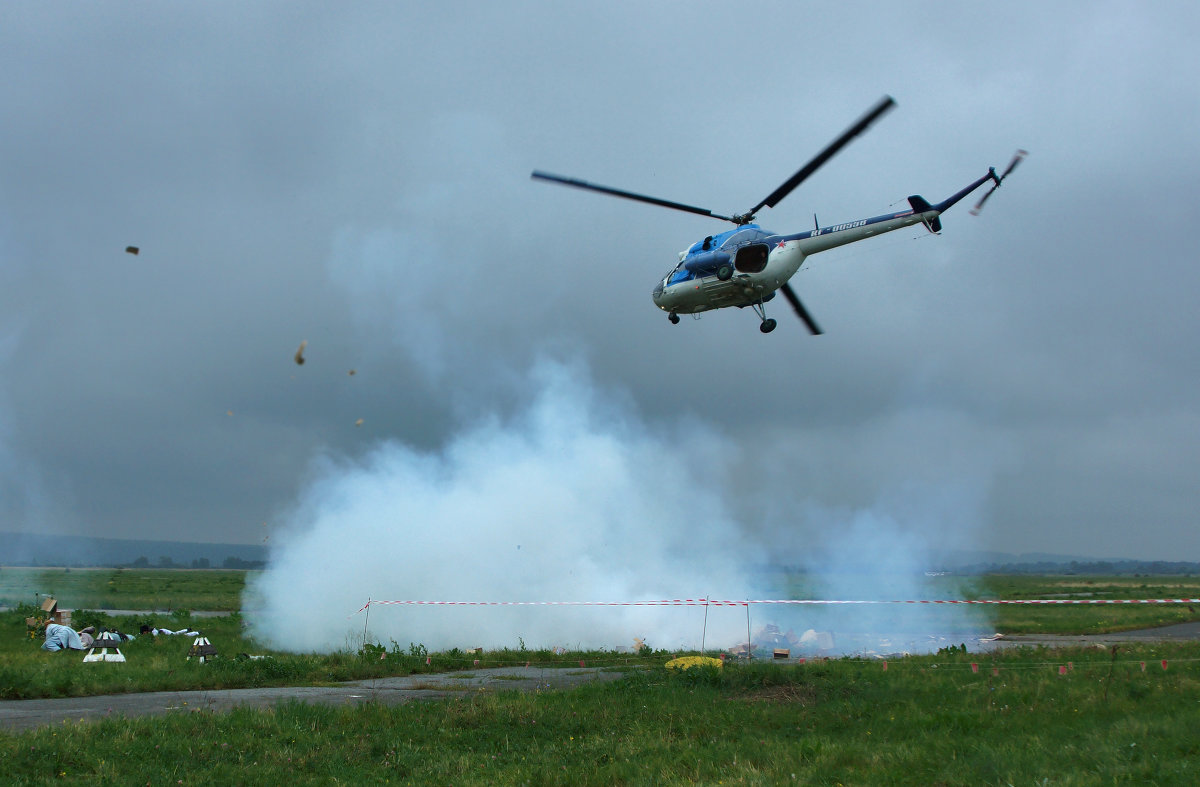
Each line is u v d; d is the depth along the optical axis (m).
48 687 15.24
